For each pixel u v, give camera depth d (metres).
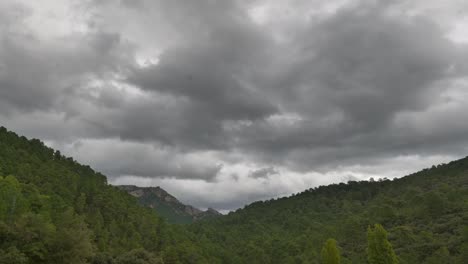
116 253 110.12
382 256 75.81
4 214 79.62
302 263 138.25
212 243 193.50
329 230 170.38
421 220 150.38
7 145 163.00
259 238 196.62
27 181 133.25
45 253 60.91
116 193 174.25
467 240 109.06
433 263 100.06
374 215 174.62
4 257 53.97
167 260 124.62
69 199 135.75
